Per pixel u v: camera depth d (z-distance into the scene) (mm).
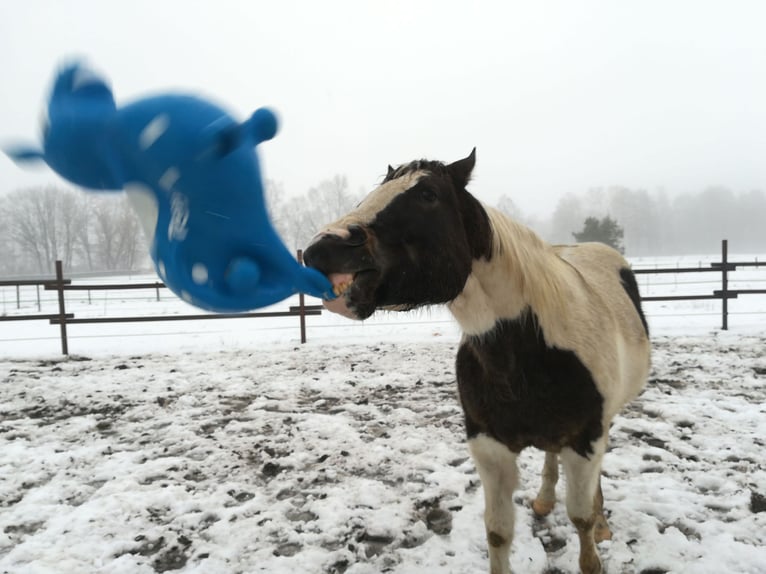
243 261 1111
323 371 6352
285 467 3660
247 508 3084
